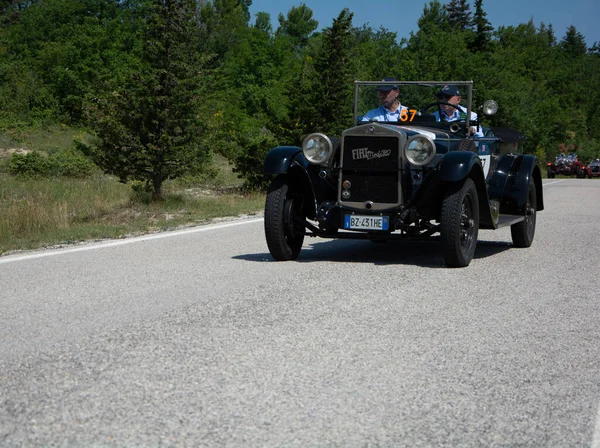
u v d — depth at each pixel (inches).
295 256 335.0
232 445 124.3
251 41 2827.3
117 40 2071.9
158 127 601.9
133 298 240.1
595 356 180.9
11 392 148.6
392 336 196.1
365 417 137.9
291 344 186.4
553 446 126.0
